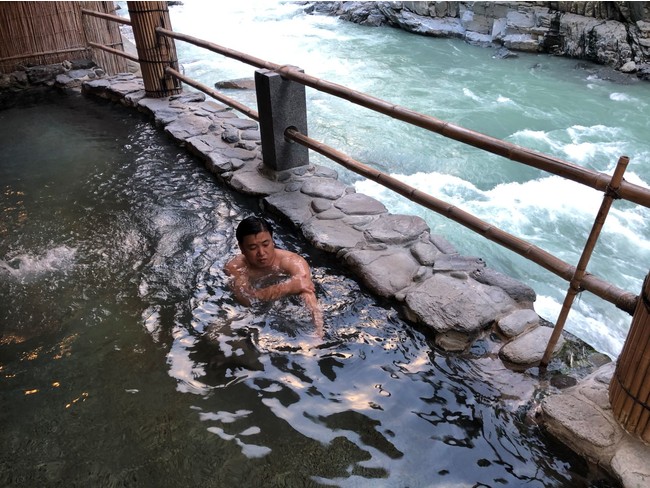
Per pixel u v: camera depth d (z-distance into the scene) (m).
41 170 4.71
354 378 2.40
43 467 2.02
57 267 3.26
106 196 4.18
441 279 2.93
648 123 7.42
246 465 2.01
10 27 7.18
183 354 2.54
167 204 4.02
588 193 5.71
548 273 4.35
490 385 2.36
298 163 4.28
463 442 2.11
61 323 2.78
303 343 2.58
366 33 12.58
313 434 2.14
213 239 3.52
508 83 9.08
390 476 1.97
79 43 7.79
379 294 2.89
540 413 2.18
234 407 2.26
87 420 2.21
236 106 4.99
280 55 10.68
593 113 7.79
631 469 1.86
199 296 2.92
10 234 3.66
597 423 2.02
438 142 6.76
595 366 2.42
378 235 3.34
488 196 5.53
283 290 2.83
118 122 5.87
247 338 2.61
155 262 3.27
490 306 2.72
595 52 9.76
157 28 5.88
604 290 2.20
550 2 10.54
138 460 2.04
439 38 12.01
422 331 2.67
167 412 2.24
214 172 4.44
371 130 7.01
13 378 2.44
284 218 3.68
